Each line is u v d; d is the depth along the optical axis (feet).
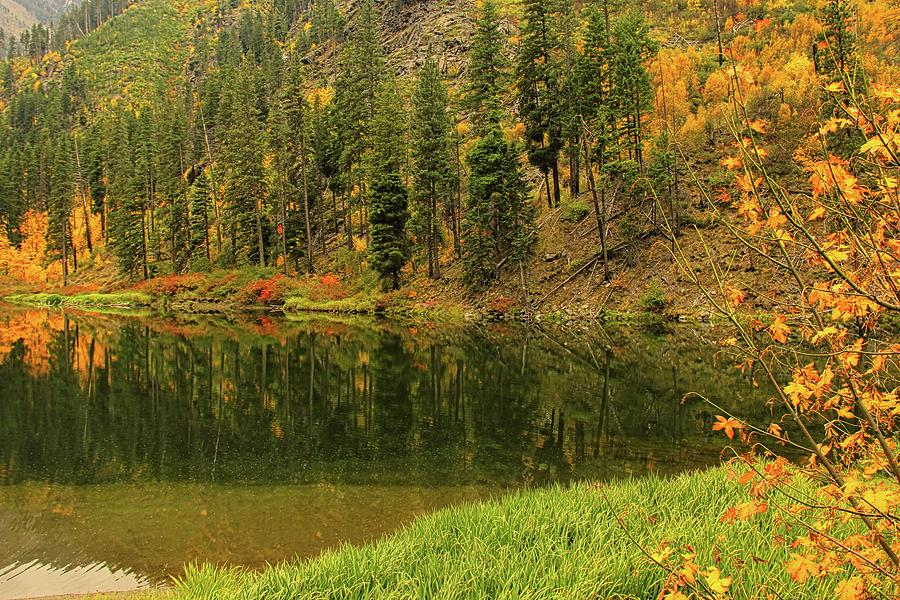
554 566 15.89
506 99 199.11
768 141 83.51
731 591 12.78
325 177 196.34
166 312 164.14
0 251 251.39
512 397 55.11
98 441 41.78
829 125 8.43
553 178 139.64
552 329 104.32
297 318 141.18
